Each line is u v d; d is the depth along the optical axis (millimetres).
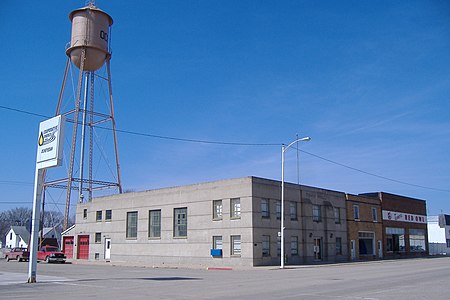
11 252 55969
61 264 46156
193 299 15305
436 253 79812
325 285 20125
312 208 46281
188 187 44531
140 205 48781
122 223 50250
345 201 51906
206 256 41812
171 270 35125
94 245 53031
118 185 55375
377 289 18078
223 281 23297
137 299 15531
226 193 41312
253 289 18547
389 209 60656
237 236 40062
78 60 49562
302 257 43938
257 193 40125
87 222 54438
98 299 15594
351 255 51000
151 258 46562
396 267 35844
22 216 151375
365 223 54781
